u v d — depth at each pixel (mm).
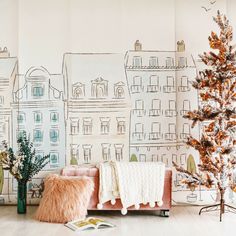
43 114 5074
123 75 5094
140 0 5074
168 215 4559
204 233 3922
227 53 4316
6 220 4383
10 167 4684
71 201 4277
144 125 5109
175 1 5086
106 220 4418
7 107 5066
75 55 5059
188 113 4535
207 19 5094
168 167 4785
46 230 4016
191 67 5098
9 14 5035
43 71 5059
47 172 5059
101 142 5090
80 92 5082
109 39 5074
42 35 5043
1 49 5043
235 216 4559
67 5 5043
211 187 4566
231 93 4441
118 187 4449
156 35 5090
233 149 4340
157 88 5113
